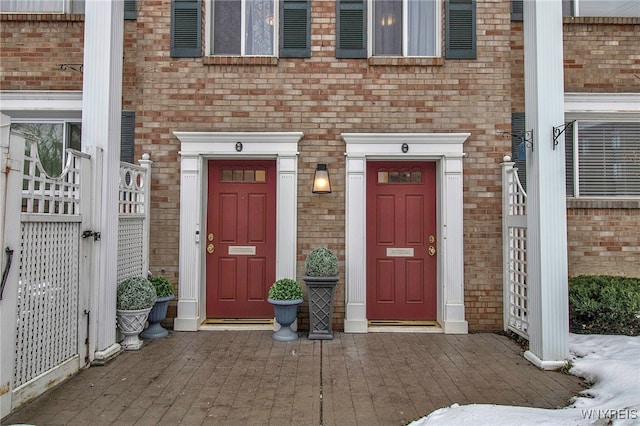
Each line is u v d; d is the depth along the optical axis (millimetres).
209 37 6000
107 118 4594
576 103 6098
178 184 5777
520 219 5227
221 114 5820
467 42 5809
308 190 5777
